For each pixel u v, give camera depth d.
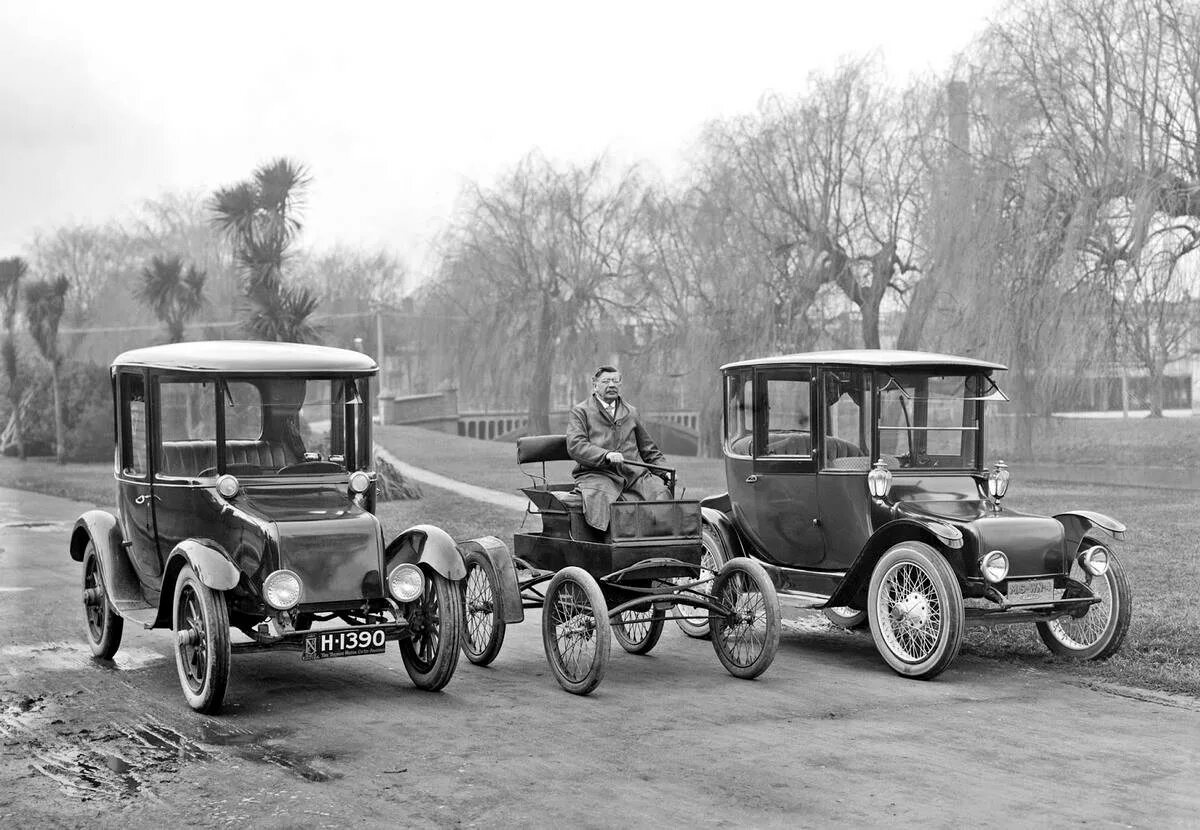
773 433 9.71
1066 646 8.90
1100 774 5.84
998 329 28.94
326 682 8.16
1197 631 9.27
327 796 5.51
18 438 50.28
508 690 7.90
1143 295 27.59
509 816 5.21
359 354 8.63
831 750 6.29
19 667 8.63
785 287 39.34
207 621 7.07
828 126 38.78
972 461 9.30
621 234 51.75
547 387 53.03
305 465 8.13
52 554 16.31
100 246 80.12
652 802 5.40
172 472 8.22
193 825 5.12
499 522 19.16
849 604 8.88
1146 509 20.00
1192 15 27.91
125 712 7.21
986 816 5.19
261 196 24.58
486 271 52.88
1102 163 28.25
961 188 30.00
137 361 8.52
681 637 10.17
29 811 5.31
